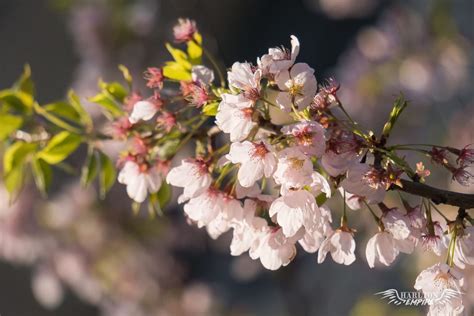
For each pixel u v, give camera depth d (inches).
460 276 53.4
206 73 56.7
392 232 53.2
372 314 136.3
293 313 122.5
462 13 132.8
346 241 53.8
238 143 52.9
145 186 58.2
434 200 53.0
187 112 59.6
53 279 132.4
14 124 64.3
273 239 53.9
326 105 54.0
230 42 258.4
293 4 267.9
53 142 63.3
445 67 132.8
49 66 238.8
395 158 53.0
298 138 52.3
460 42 132.3
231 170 56.7
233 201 54.6
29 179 127.9
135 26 135.6
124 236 134.7
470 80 134.0
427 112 135.2
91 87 136.1
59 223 130.3
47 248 131.0
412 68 134.3
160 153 59.0
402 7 136.6
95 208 132.6
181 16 117.8
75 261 131.5
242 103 53.3
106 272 134.0
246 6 261.0
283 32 264.5
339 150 52.7
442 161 53.8
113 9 136.3
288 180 52.2
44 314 219.3
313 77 53.4
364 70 136.3
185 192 54.8
